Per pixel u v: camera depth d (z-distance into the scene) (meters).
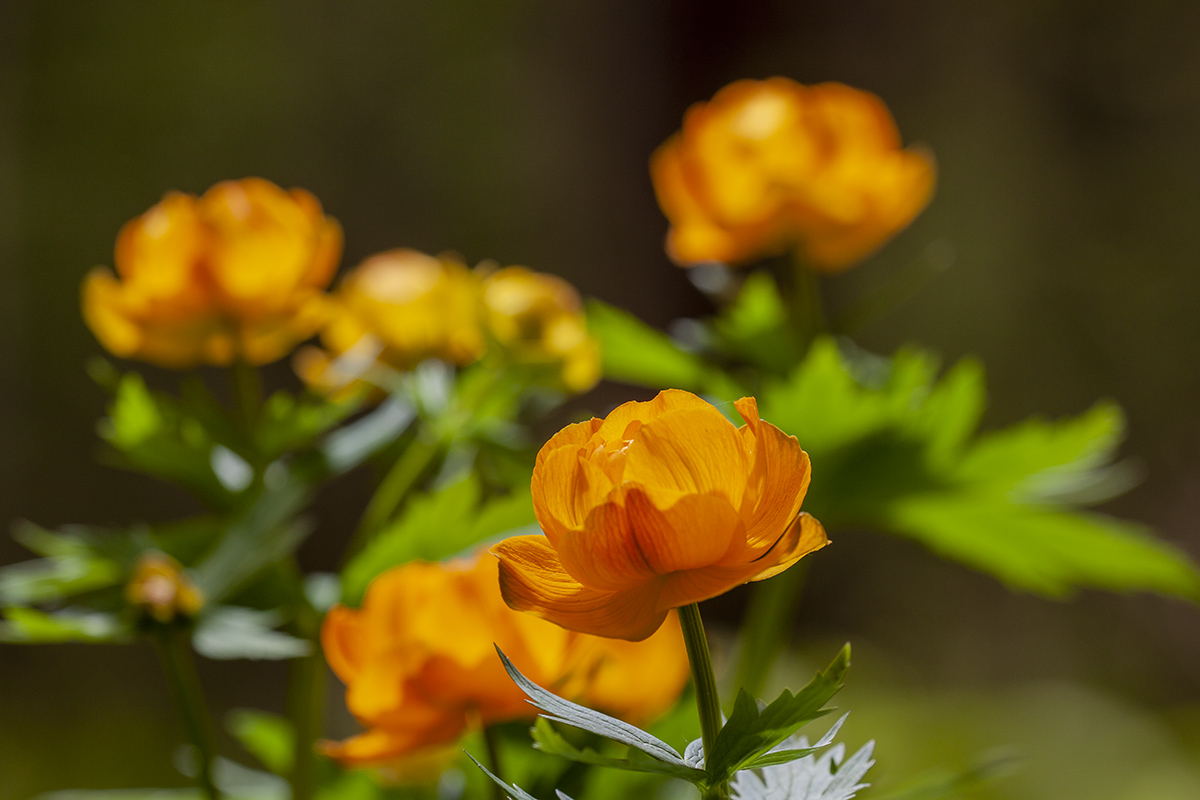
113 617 1.05
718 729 0.93
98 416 4.45
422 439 1.12
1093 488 1.19
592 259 4.41
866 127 1.20
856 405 1.14
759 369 1.19
